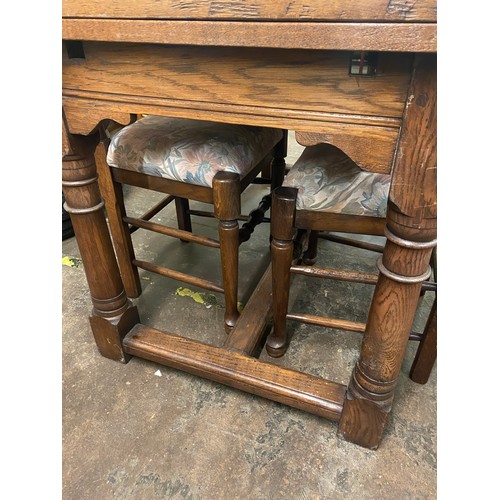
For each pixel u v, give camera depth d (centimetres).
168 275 106
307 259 129
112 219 104
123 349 94
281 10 43
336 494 70
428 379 91
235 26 45
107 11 50
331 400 77
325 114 51
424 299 117
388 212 55
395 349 65
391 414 84
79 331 106
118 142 92
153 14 48
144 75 58
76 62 61
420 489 71
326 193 76
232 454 77
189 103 57
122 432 81
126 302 93
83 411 85
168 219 163
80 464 75
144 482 72
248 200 177
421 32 40
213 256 140
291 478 73
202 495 70
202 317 111
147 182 93
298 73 50
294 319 90
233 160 84
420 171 49
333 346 101
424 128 46
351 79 48
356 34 41
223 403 87
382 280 60
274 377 82
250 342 91
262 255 140
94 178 76
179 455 77
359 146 51
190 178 84
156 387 91
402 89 46
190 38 48
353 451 77
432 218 51
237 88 53
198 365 86
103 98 62
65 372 94
